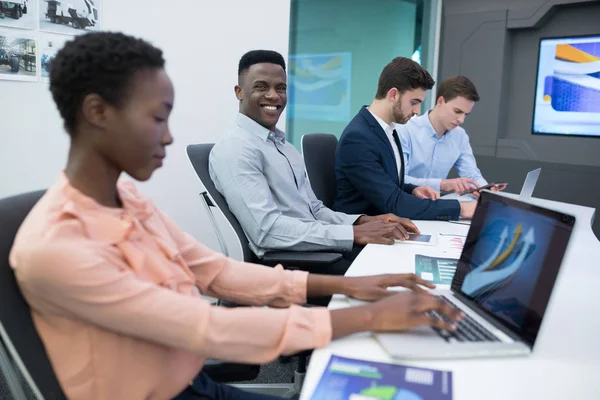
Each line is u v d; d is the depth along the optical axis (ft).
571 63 12.98
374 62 14.03
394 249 5.32
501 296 3.33
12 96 7.22
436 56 15.52
